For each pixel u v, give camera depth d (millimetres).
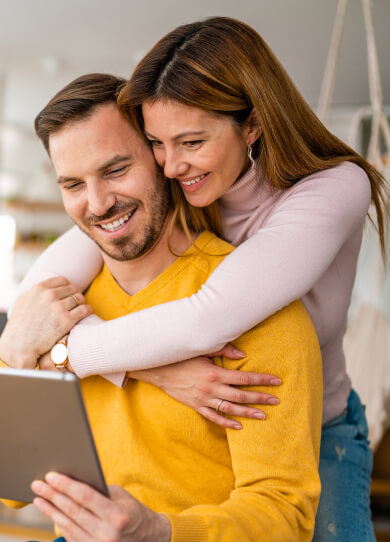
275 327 942
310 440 902
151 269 1058
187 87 933
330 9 3121
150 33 3592
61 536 1034
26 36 3674
